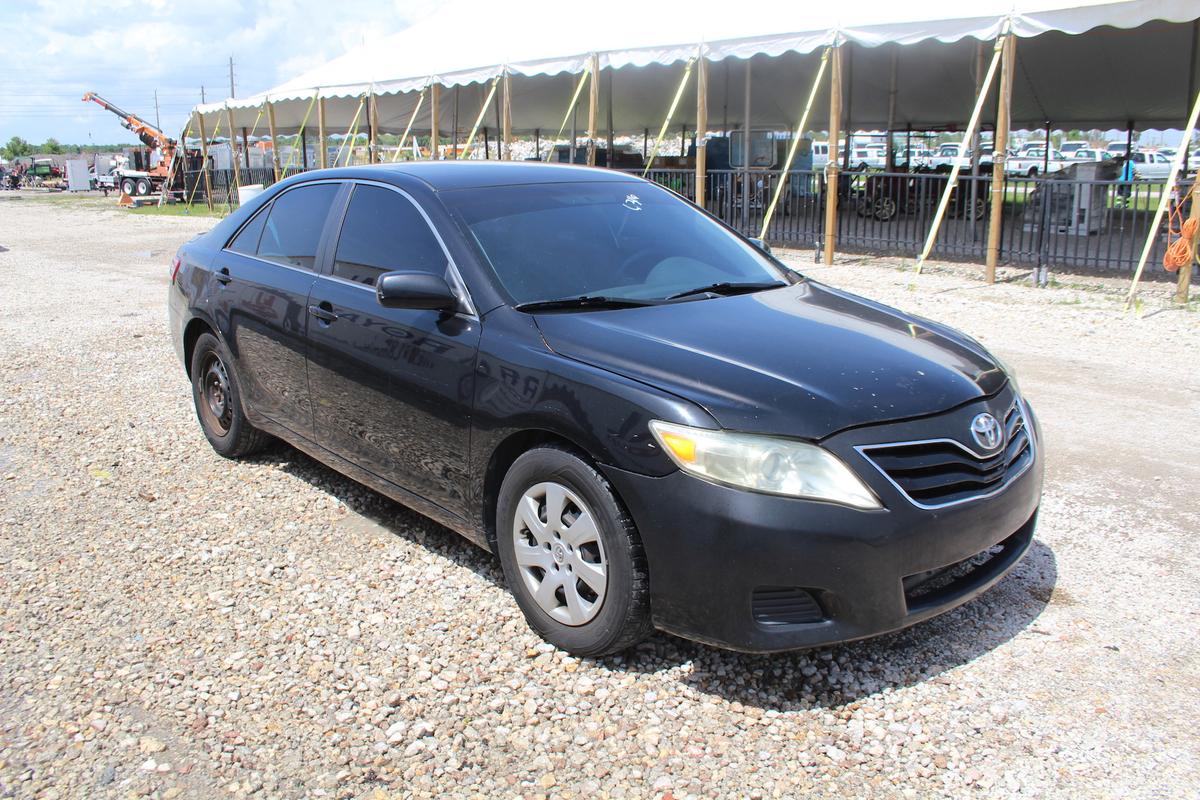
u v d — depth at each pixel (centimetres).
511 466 345
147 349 863
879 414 301
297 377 457
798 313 380
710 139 2181
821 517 284
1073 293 1087
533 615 346
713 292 401
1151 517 452
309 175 496
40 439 594
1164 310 970
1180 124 2227
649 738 292
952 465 307
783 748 288
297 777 276
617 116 2662
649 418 300
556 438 333
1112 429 583
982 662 333
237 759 284
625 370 319
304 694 316
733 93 2295
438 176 434
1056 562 407
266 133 3534
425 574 402
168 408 662
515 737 293
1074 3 1071
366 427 416
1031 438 354
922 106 2353
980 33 1145
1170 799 263
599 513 313
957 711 305
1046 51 1822
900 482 295
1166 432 575
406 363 384
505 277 375
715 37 1419
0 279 1380
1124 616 362
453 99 2631
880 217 1483
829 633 293
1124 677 322
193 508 478
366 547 430
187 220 2777
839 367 321
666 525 296
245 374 505
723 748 288
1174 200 1139
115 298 1176
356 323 413
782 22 1369
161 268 1515
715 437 291
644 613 314
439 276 386
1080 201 1280
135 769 279
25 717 304
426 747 288
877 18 1246
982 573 328
